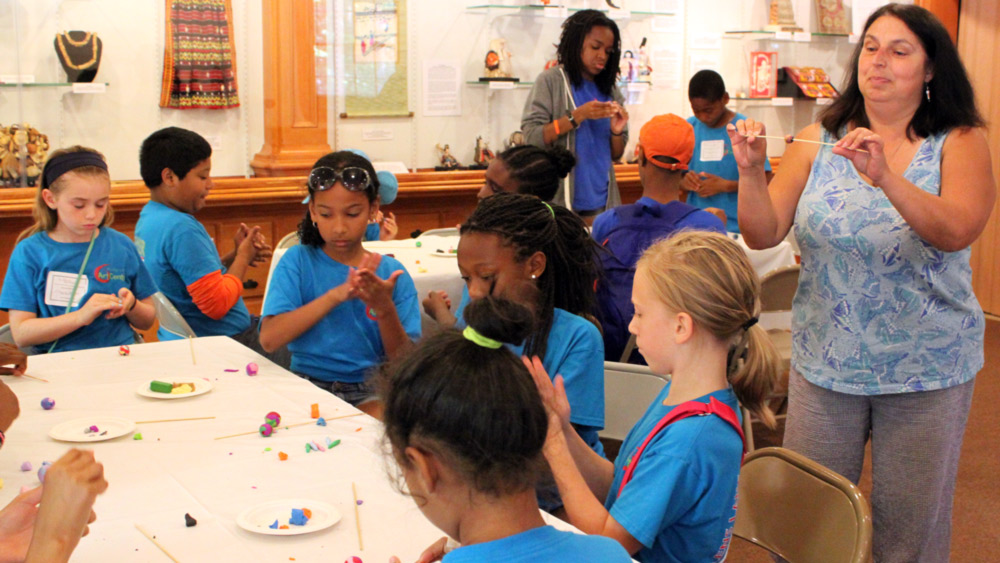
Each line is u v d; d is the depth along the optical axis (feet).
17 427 5.49
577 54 13.93
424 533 4.11
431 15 16.58
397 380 2.97
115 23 14.28
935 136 6.01
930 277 5.94
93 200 7.98
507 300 3.01
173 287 9.45
